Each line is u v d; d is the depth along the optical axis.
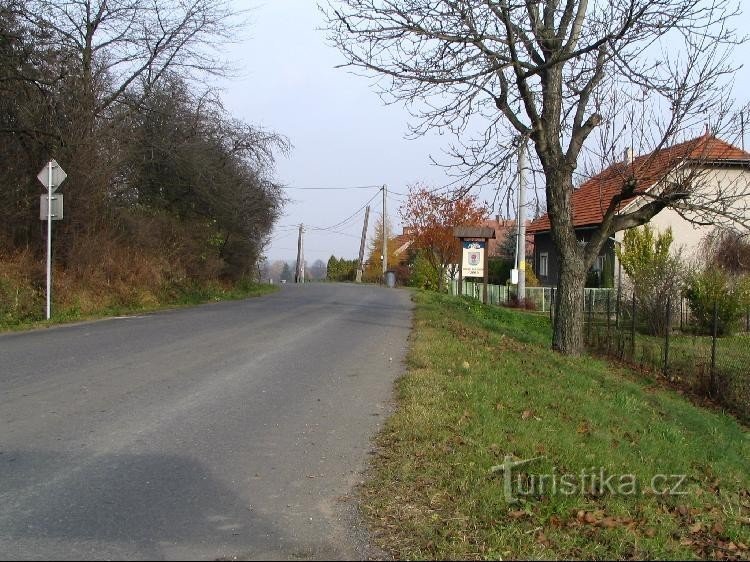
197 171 23.00
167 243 22.48
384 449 5.79
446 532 4.22
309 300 24.06
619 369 12.48
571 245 11.91
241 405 7.21
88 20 19.38
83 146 17.42
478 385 7.95
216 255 26.52
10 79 15.40
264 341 11.88
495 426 6.25
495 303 30.20
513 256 40.97
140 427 6.33
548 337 16.33
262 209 30.53
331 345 11.50
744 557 4.38
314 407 7.17
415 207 36.22
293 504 4.64
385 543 4.09
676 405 9.84
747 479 6.78
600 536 4.26
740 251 21.20
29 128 15.99
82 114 17.42
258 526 4.28
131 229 19.80
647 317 18.03
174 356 10.12
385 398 7.59
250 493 4.81
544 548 4.03
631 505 4.95
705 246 22.05
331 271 77.12
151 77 21.14
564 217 11.83
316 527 4.29
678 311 19.14
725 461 7.25
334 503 4.67
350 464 5.43
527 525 4.34
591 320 17.14
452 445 5.75
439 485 4.93
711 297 18.53
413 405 6.98
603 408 7.82
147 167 22.77
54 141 16.70
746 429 9.63
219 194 25.02
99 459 5.44
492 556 3.92
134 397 7.46
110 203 19.23
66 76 17.09
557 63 10.66
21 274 15.34
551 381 8.87
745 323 19.28
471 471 5.12
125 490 4.80
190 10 20.62
